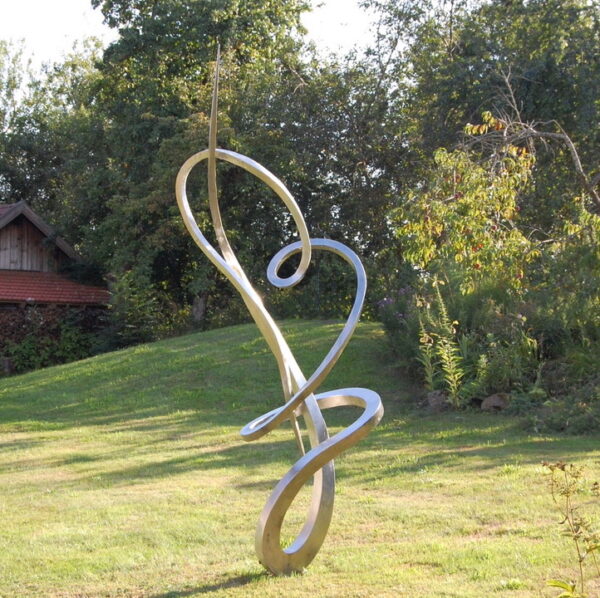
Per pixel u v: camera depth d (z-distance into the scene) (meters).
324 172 26.86
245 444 12.91
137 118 28.36
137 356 20.53
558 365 15.37
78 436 14.31
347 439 6.12
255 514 8.42
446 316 16.17
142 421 15.58
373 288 25.72
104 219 30.91
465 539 7.16
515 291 15.73
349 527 7.72
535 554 6.47
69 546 7.42
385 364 18.17
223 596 5.83
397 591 5.75
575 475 6.08
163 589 6.11
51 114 42.94
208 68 27.86
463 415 14.53
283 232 27.67
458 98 23.02
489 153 17.36
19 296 27.80
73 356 28.03
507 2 22.69
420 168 25.19
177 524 8.06
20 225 29.81
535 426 13.09
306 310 25.55
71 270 30.30
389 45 26.75
